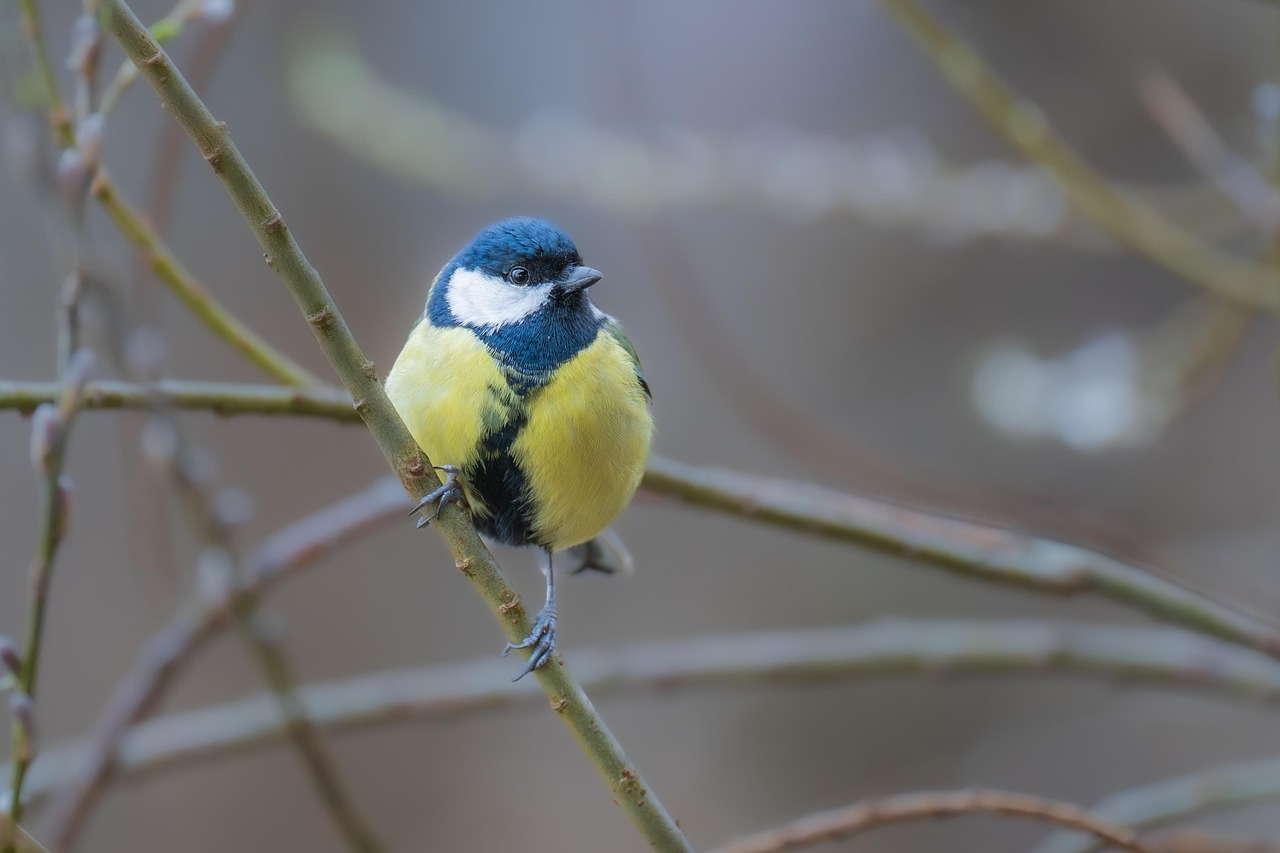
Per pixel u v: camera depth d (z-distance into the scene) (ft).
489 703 24.12
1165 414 26.58
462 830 39.96
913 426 43.37
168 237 41.75
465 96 44.93
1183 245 23.39
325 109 30.89
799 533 20.74
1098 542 22.08
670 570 43.42
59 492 13.70
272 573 21.63
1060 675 24.98
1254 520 40.04
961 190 29.30
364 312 43.01
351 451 42.04
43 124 15.85
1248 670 22.79
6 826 12.89
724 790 41.47
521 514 18.83
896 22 23.32
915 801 16.07
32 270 39.19
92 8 15.42
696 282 34.32
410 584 42.06
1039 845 39.27
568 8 45.27
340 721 23.82
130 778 23.54
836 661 24.04
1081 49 40.81
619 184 30.45
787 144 31.17
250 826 38.70
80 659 38.34
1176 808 21.02
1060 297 43.06
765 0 45.75
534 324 18.42
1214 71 39.11
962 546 20.72
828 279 44.60
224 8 17.28
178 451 18.93
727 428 42.11
